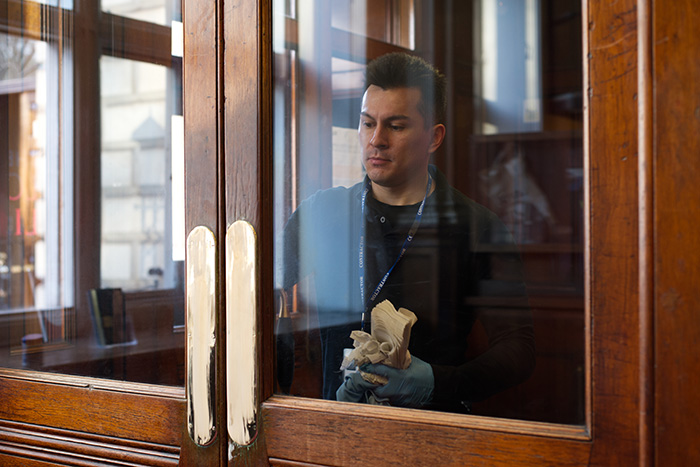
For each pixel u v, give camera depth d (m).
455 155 0.86
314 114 0.90
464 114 0.88
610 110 0.66
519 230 0.78
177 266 0.96
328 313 0.86
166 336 0.96
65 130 1.13
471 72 0.88
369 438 0.77
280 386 0.85
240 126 0.86
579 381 0.70
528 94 0.81
